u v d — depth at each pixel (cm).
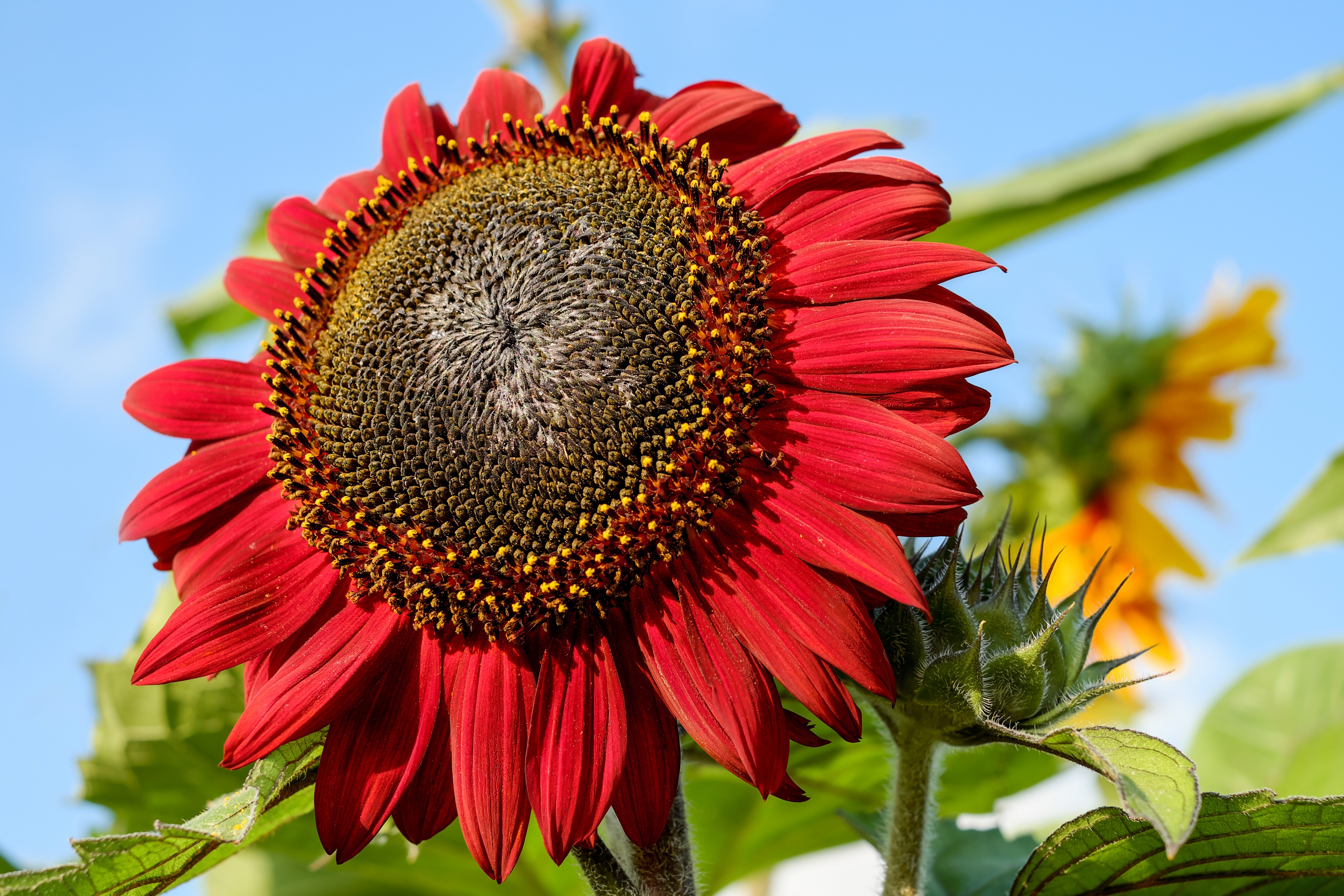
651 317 58
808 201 59
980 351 56
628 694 56
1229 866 56
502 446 57
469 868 72
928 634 57
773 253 58
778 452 56
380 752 56
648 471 57
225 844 56
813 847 74
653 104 62
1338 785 72
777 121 61
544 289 58
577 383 57
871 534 55
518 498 57
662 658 56
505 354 58
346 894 74
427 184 61
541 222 59
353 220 62
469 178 61
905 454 55
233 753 56
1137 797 52
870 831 65
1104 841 56
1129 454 85
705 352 57
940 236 85
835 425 56
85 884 54
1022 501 86
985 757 70
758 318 57
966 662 56
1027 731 57
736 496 56
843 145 59
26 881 54
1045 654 57
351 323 59
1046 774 70
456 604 57
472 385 58
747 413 57
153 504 59
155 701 68
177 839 54
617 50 62
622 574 56
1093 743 53
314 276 61
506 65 91
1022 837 67
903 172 58
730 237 58
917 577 58
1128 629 81
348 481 58
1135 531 84
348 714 57
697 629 56
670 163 59
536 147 61
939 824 67
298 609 58
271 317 62
